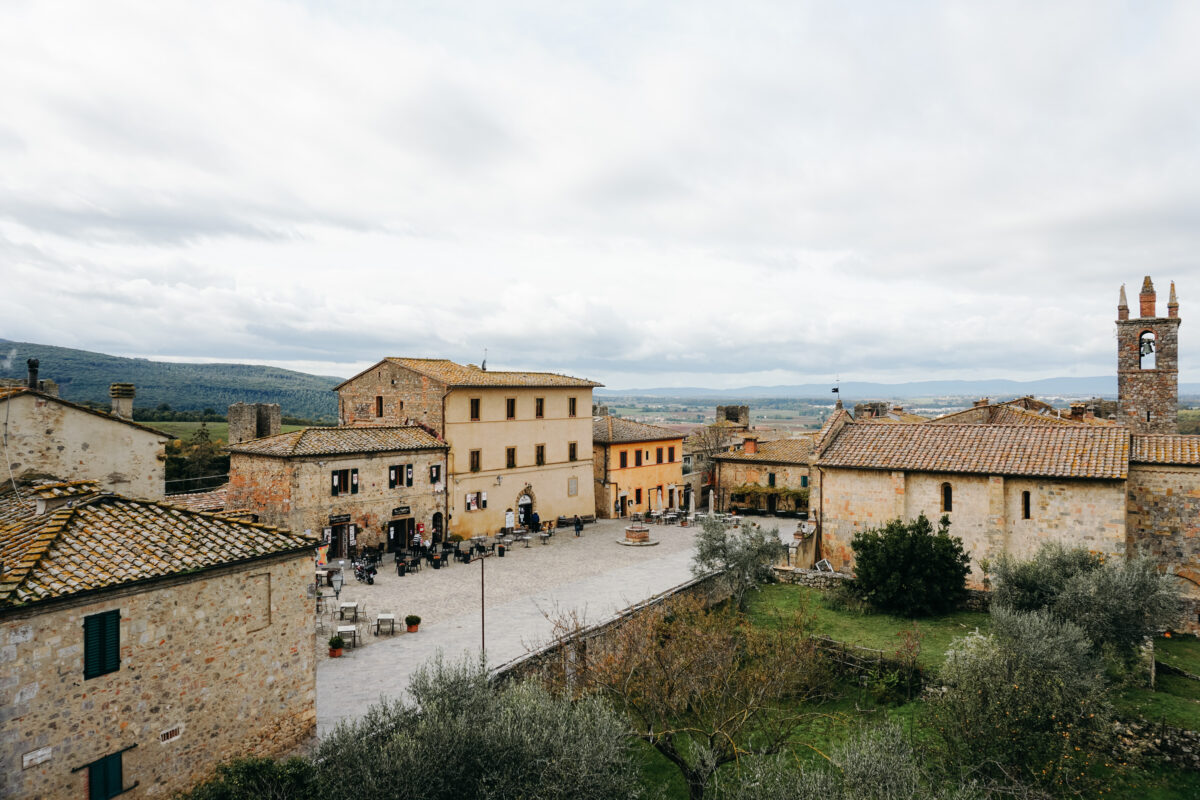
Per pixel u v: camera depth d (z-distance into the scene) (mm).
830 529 39469
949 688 19797
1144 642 25062
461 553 42406
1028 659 19453
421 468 46156
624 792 15859
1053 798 16859
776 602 34562
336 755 15102
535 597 34062
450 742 15078
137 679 15297
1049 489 33000
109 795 14727
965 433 37844
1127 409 45312
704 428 91188
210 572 16734
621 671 21984
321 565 38594
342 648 26078
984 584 34219
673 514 58938
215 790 14258
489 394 50844
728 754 19453
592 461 59500
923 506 36469
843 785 14422
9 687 13156
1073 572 27188
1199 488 31266
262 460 40344
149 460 25781
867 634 29547
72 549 15164
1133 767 20344
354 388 56031
